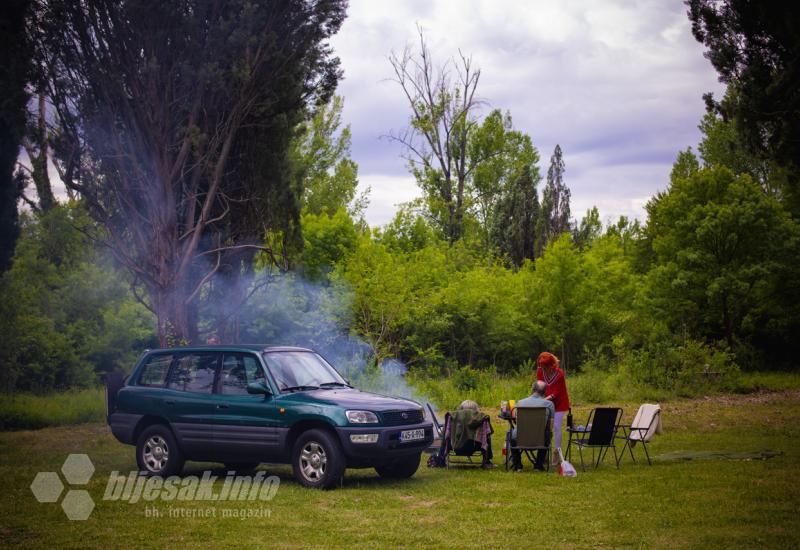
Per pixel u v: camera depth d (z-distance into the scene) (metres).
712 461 11.66
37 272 25.42
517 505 8.56
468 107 52.72
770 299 35.62
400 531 7.36
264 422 10.00
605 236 39.06
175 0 17.02
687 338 30.97
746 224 34.03
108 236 18.81
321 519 7.96
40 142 17.36
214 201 19.98
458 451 11.57
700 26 21.27
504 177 56.28
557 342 32.97
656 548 6.61
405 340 29.31
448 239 50.16
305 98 19.64
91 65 17.16
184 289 18.66
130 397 11.10
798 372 33.75
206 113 17.88
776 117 20.39
